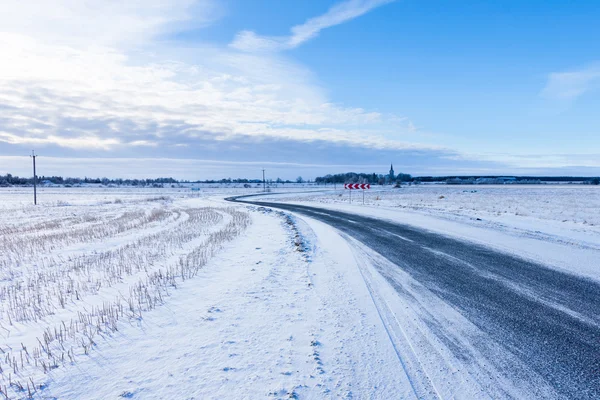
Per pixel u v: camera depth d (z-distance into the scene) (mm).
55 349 4449
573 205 29078
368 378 3686
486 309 5758
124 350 4363
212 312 5676
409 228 16109
